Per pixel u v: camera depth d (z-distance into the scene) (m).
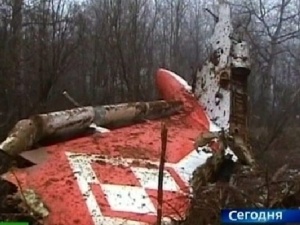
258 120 18.11
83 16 22.31
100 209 3.94
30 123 4.55
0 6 17.97
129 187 4.34
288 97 19.42
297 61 23.53
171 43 27.14
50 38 20.16
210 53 7.43
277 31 21.95
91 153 4.83
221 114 7.00
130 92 18.22
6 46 16.94
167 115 6.92
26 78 17.84
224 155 6.00
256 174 6.12
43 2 19.67
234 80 7.16
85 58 21.95
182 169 5.02
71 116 5.11
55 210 3.86
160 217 3.70
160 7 28.05
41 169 4.35
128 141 5.39
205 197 4.75
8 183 4.25
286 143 14.19
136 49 20.36
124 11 21.27
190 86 7.63
